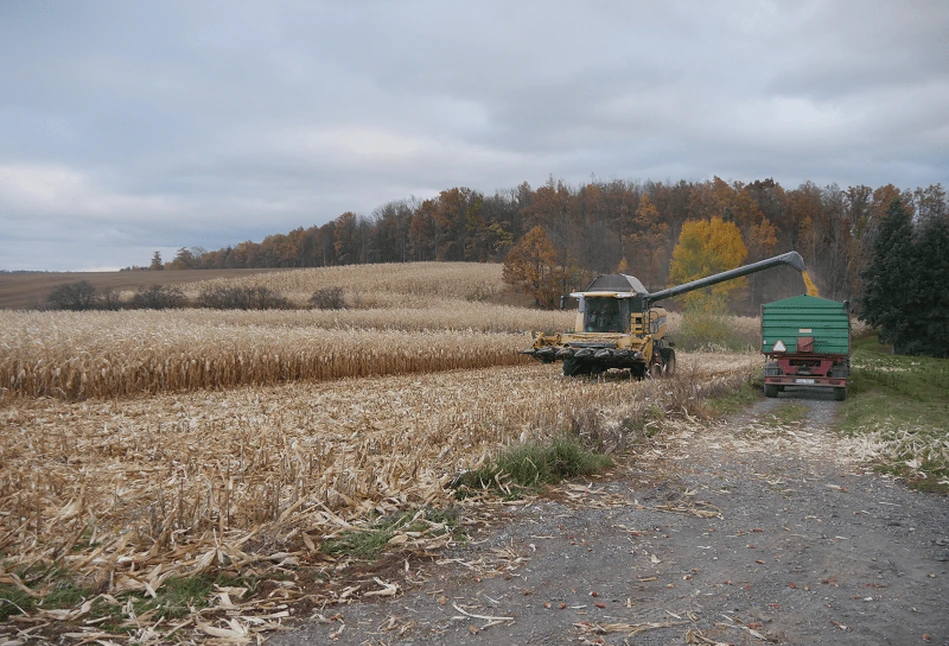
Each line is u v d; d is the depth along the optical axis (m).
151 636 3.87
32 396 14.27
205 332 19.56
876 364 28.77
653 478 8.09
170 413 12.23
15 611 4.11
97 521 5.59
